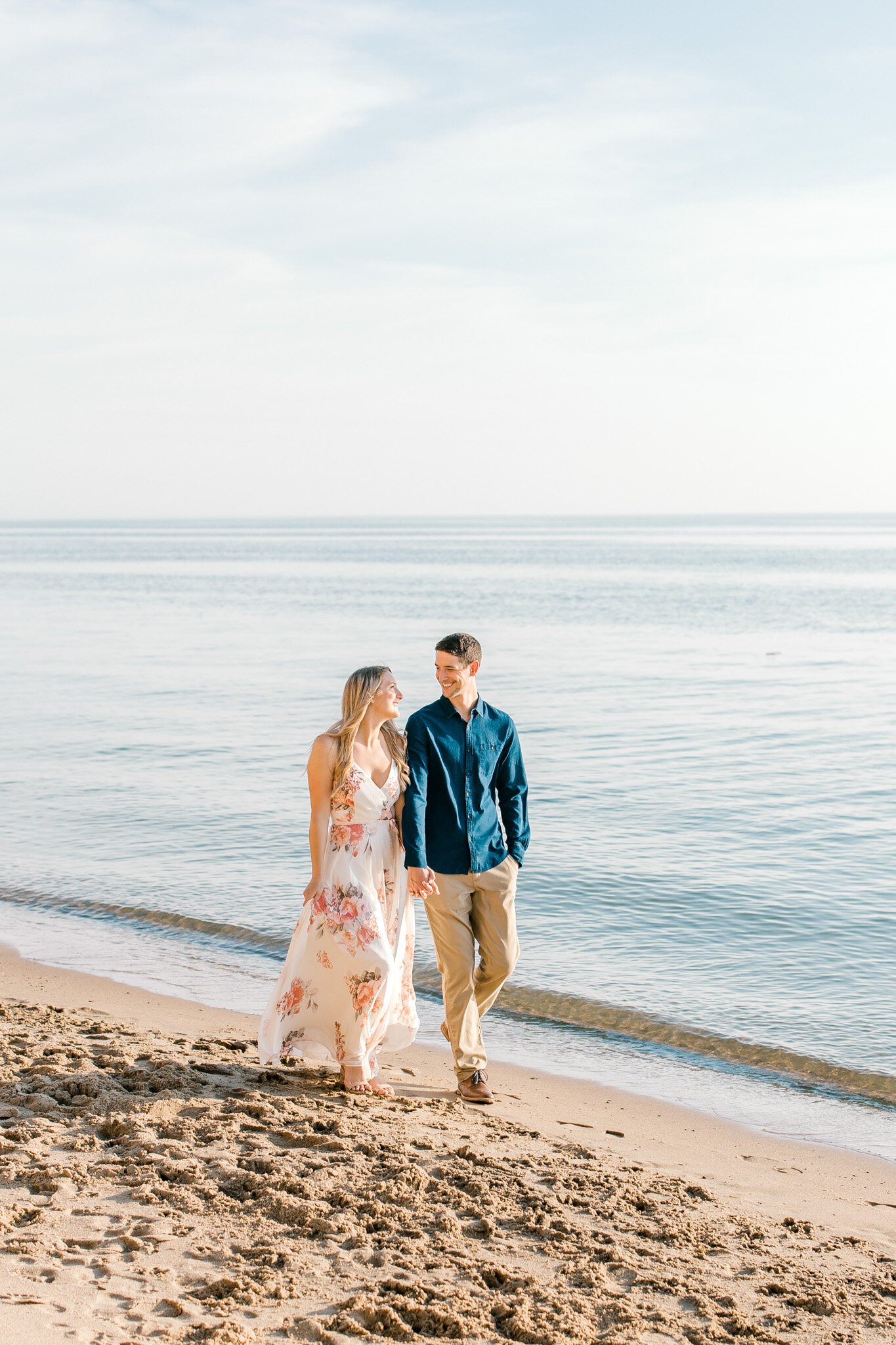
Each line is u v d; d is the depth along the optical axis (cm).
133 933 851
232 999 696
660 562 10362
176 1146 400
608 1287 330
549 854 1091
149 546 16575
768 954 816
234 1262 322
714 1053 644
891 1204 448
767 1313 325
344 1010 485
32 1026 565
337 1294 310
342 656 3058
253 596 5788
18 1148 391
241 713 2045
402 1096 518
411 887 484
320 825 480
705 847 1129
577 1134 500
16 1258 311
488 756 509
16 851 1089
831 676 2688
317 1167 396
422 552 13200
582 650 3300
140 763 1559
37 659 2983
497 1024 684
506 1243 356
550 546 15362
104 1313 284
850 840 1157
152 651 3184
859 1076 610
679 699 2291
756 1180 464
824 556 11550
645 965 793
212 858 1067
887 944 837
